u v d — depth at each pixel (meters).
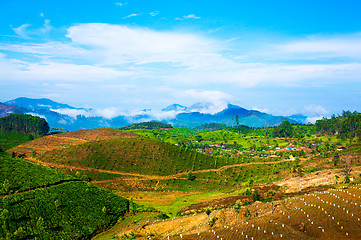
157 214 121.25
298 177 167.38
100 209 113.50
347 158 183.38
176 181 197.12
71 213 101.75
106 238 94.12
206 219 100.75
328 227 70.81
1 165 114.19
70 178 127.69
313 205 89.38
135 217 115.75
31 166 124.81
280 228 74.00
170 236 86.44
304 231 70.62
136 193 173.62
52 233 87.62
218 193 167.50
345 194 97.62
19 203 92.25
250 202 121.31
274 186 151.50
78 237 91.62
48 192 106.62
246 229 77.25
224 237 74.38
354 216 75.81
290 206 94.00
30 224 86.31
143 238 88.75
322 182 137.62
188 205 142.00
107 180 192.12
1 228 79.31
